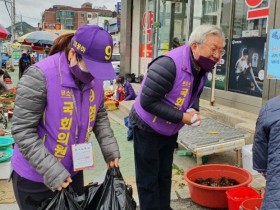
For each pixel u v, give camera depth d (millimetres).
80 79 2029
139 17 12797
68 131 2104
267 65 5410
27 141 1989
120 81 10750
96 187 2254
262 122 2229
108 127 2418
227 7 7461
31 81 1975
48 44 15281
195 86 2967
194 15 8477
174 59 2770
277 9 5230
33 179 2137
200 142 4566
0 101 9234
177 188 4223
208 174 4027
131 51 13273
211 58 2701
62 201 1989
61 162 2162
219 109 6988
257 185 4121
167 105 2826
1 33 10836
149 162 3094
